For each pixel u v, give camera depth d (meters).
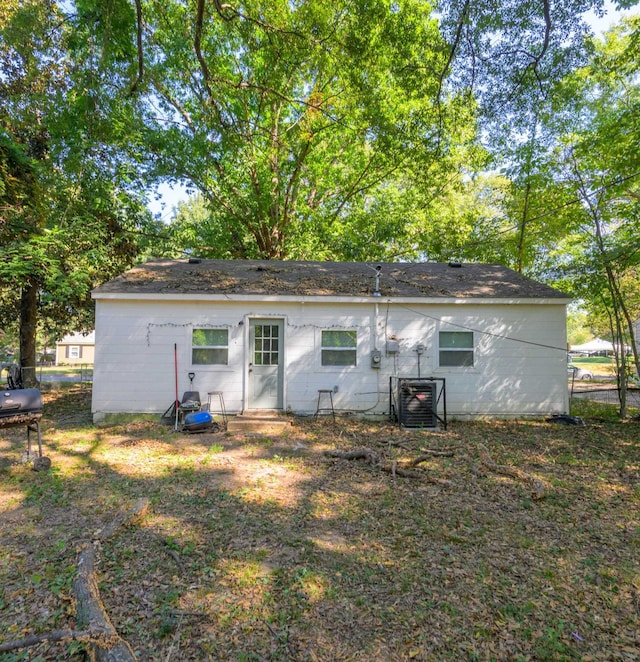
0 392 5.76
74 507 4.64
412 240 19.02
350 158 17.80
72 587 3.06
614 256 9.96
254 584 3.21
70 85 12.28
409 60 8.61
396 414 9.58
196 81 13.52
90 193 12.39
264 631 2.73
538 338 9.95
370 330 9.82
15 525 4.20
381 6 7.94
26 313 13.64
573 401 13.84
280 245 17.23
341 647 2.60
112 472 5.85
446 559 3.59
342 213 19.98
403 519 4.37
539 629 2.76
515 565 3.51
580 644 2.63
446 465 6.23
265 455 6.77
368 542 3.88
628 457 6.75
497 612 2.91
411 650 2.56
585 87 11.27
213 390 9.53
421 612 2.91
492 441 7.78
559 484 5.45
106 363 9.31
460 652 2.56
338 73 10.18
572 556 3.66
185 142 14.44
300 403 9.68
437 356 9.84
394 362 9.79
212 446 7.18
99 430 8.56
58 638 2.54
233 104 14.84
